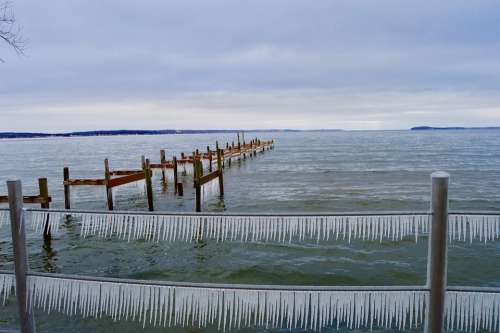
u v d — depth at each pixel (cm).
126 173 2250
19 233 356
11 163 5294
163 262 1034
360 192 2305
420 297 307
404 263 995
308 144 10631
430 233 299
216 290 328
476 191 2247
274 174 3225
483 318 305
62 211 365
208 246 1138
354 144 10281
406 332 571
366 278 912
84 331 611
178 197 2088
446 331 356
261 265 998
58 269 1002
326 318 316
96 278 348
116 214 360
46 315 659
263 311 323
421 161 4559
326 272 949
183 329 609
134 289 343
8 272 372
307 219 329
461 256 1006
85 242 1204
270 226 336
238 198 2102
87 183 1585
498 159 4662
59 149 10675
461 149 7056
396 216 312
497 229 303
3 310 692
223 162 3334
